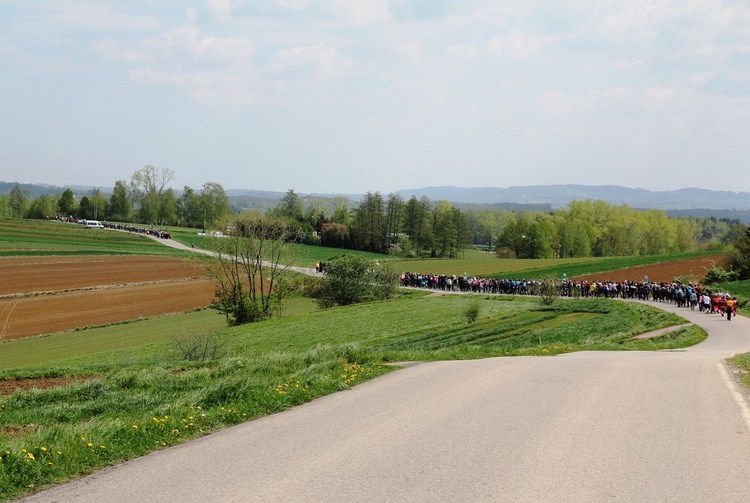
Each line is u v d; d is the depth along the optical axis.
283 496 6.77
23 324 59.84
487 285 78.75
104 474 7.93
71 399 15.03
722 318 43.75
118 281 88.56
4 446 8.50
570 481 7.11
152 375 17.14
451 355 20.95
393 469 7.63
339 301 72.38
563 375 14.79
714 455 8.13
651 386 13.23
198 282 90.31
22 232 141.75
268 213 67.12
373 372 15.70
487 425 9.80
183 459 8.41
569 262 117.50
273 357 18.86
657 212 167.50
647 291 63.12
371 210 168.12
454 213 162.25
